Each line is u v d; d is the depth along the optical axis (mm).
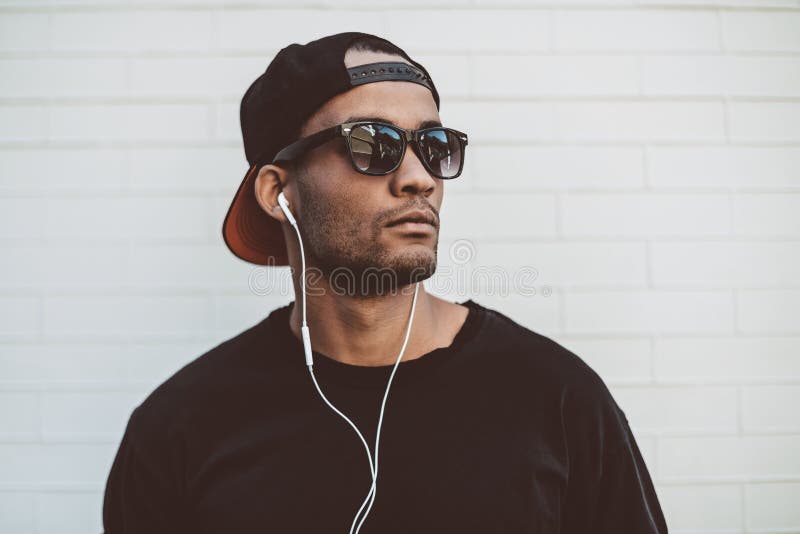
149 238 1897
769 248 1905
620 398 1883
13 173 1898
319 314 1143
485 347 1146
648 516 1107
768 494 1859
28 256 1888
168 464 1130
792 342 1887
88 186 1899
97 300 1887
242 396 1140
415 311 1137
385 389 1092
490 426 1061
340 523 1004
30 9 1918
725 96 1927
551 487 1050
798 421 1871
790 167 1920
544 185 1912
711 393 1880
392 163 1035
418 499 1005
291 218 1143
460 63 1920
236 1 1921
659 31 1935
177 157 1907
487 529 991
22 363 1874
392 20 1920
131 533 1161
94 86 1914
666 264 1901
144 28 1922
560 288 1897
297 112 1123
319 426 1075
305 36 1920
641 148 1917
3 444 1861
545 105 1921
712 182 1914
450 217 1902
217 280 1896
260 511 1027
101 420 1871
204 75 1918
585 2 1937
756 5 1940
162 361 1880
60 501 1855
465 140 1154
